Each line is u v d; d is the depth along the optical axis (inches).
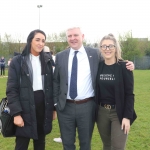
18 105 118.0
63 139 128.6
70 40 122.1
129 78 115.3
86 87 122.6
